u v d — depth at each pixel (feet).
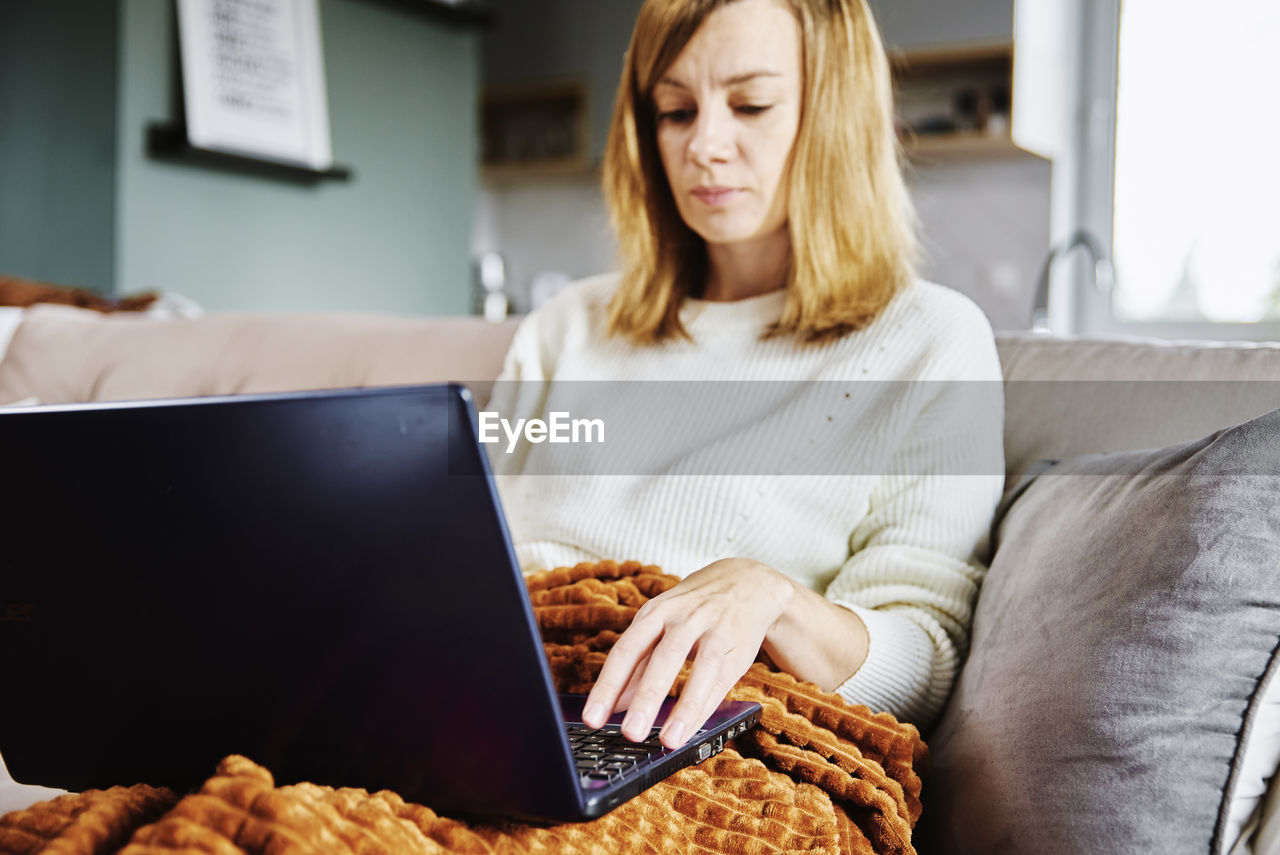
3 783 2.61
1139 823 2.15
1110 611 2.31
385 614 1.76
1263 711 2.22
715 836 2.19
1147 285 13.21
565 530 3.48
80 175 10.69
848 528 3.29
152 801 1.95
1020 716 2.40
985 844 2.38
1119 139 13.28
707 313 3.74
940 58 14.75
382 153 13.57
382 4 13.32
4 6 11.11
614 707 2.20
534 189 18.53
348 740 1.90
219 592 1.86
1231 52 12.54
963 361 3.31
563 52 17.83
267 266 12.12
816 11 3.46
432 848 1.82
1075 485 2.85
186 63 10.87
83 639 2.03
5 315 6.42
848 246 3.50
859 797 2.41
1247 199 12.53
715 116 3.51
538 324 4.26
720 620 2.31
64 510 1.92
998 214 14.55
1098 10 13.29
